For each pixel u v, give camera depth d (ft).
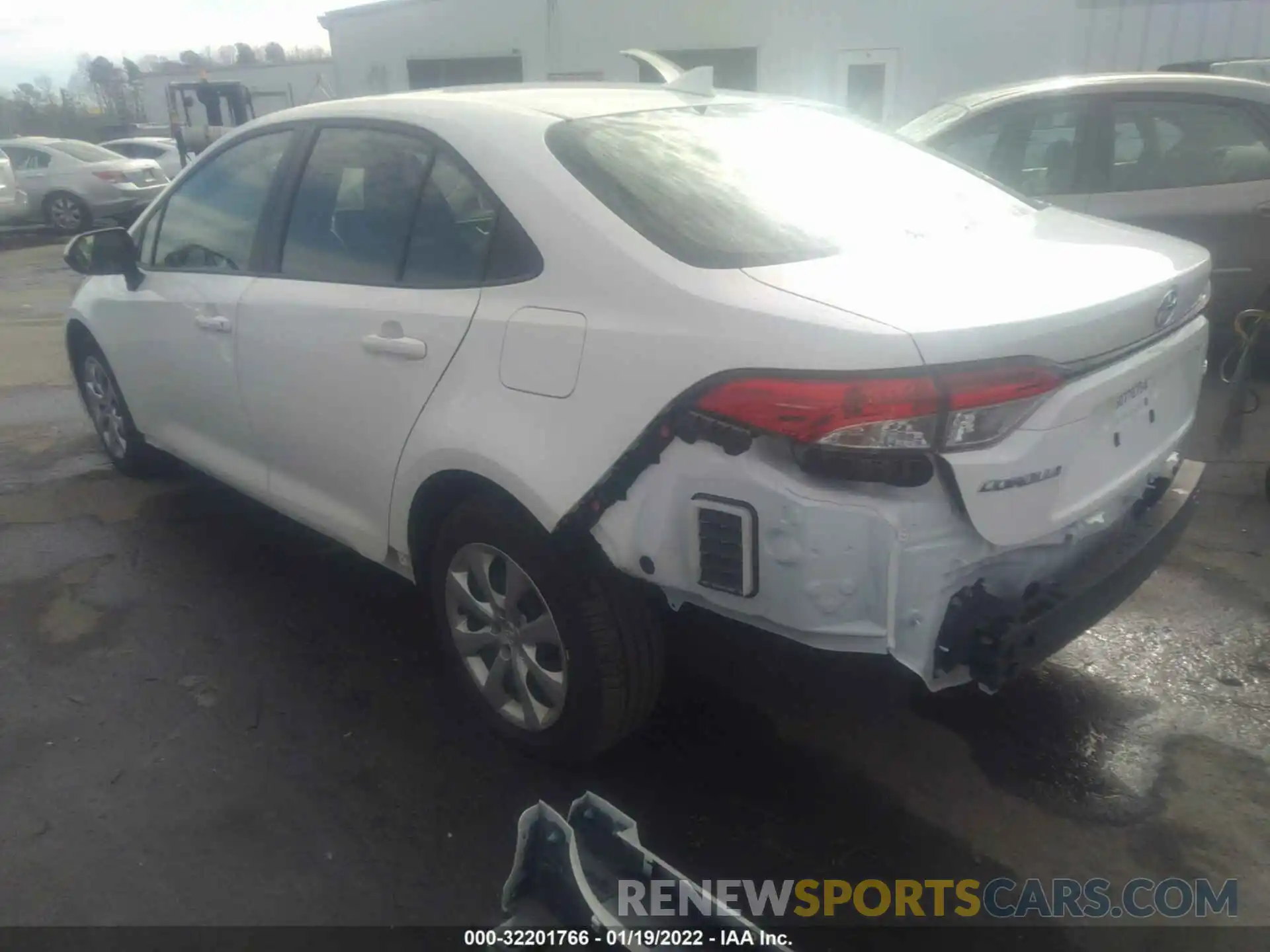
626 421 7.43
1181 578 12.41
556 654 8.77
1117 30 39.27
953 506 6.83
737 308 7.07
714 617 8.05
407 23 56.70
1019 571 7.50
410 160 9.66
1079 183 18.92
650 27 48.29
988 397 6.68
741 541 7.01
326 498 10.89
